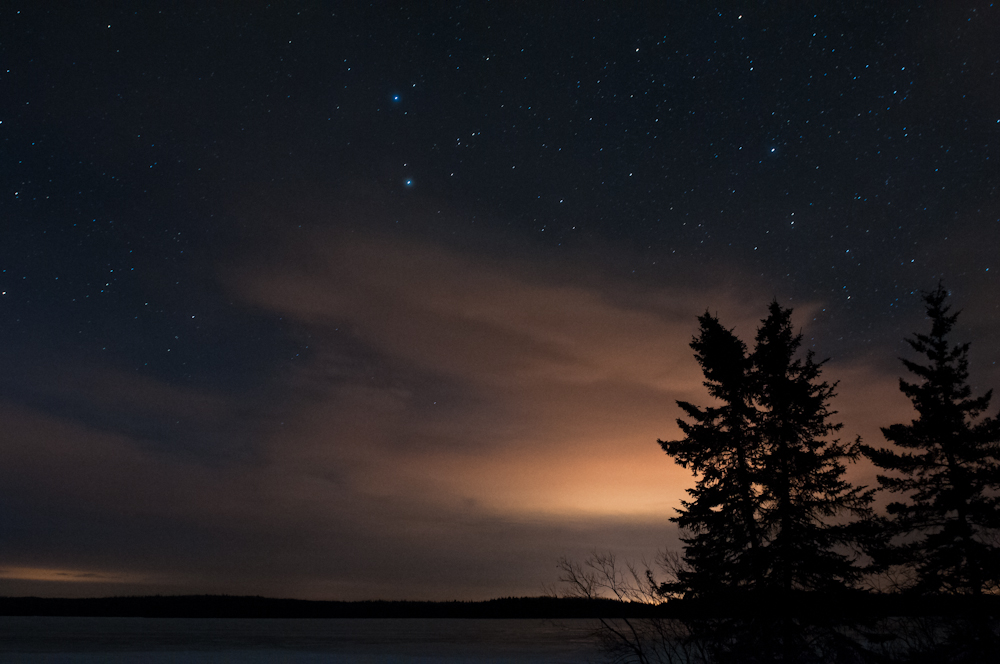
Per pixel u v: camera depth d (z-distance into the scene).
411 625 116.12
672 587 20.83
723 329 24.92
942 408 27.62
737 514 22.73
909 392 28.98
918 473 28.06
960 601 23.61
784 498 22.56
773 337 24.64
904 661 19.70
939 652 19.67
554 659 39.12
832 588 21.39
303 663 41.47
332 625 114.94
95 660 43.53
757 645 20.53
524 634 79.81
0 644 60.84
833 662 20.31
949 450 27.30
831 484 22.69
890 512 27.42
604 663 21.88
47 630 90.81
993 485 26.59
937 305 29.50
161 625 111.50
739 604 21.20
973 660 19.09
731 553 22.39
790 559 21.64
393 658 44.69
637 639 19.17
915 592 23.59
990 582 24.72
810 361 24.55
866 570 22.11
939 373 28.34
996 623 21.88
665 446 24.41
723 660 20.03
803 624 21.16
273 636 78.12
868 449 28.20
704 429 23.81
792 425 23.42
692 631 20.20
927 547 26.20
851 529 22.44
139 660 43.44
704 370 24.92
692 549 22.38
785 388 23.58
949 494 26.34
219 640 68.75
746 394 24.33
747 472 23.02
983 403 27.91
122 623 119.81
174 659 44.12
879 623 21.50
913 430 27.95
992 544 25.36
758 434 23.55
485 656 44.97
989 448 26.95
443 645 59.69
